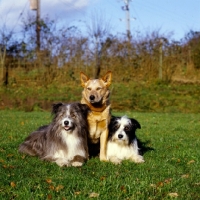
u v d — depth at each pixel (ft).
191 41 99.19
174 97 83.66
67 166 23.93
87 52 91.09
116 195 18.03
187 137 39.40
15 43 91.30
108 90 27.55
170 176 22.03
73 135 25.12
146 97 82.74
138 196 17.84
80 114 25.54
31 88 86.94
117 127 26.91
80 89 87.30
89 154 28.81
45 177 20.88
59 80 90.17
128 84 90.48
